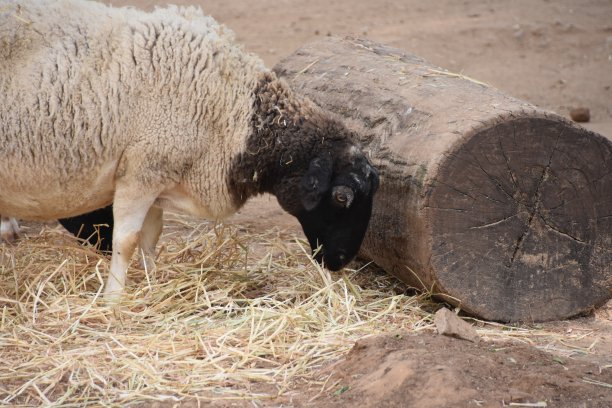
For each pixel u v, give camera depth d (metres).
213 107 8.30
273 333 7.65
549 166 8.27
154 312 8.20
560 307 8.56
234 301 8.49
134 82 8.06
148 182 8.27
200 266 9.32
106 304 8.24
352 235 8.57
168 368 7.20
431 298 8.70
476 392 6.43
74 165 8.09
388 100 9.21
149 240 9.21
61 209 8.48
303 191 8.34
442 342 7.42
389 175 8.63
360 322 8.05
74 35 8.02
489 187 8.20
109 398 6.73
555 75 19.02
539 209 8.34
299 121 8.44
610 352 7.77
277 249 10.21
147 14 8.52
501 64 19.55
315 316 8.11
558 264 8.48
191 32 8.36
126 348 7.39
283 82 8.61
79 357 7.26
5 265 9.16
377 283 9.39
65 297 8.22
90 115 7.95
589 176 8.37
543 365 7.12
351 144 8.45
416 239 8.30
